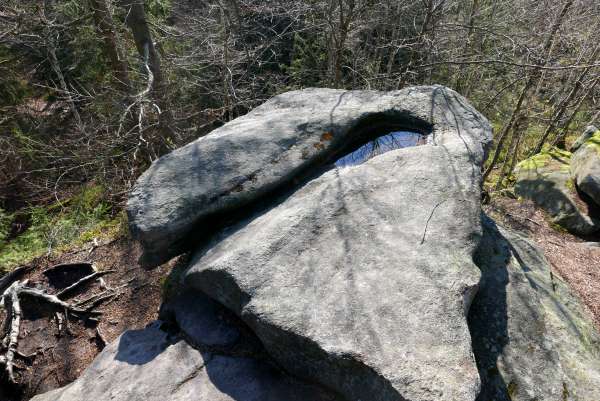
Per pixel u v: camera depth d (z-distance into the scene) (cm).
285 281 319
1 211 916
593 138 780
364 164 418
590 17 811
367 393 271
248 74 1066
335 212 366
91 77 1075
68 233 746
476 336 375
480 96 1062
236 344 365
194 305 415
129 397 335
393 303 290
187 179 409
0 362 509
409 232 340
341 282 310
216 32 915
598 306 523
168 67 918
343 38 799
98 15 831
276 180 416
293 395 315
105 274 623
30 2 815
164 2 1009
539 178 800
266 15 985
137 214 388
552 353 371
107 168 791
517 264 454
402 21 1009
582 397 346
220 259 343
